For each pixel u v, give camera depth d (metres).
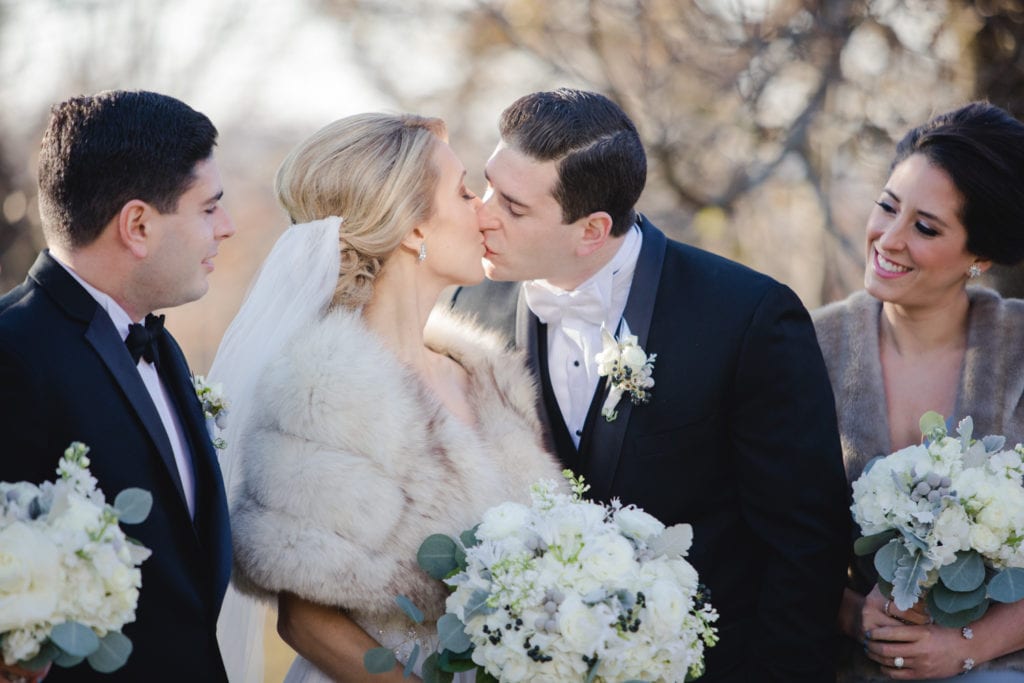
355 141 3.20
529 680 2.76
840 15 6.86
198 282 2.84
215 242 2.86
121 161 2.69
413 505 2.97
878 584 3.29
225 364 3.21
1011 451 3.30
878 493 3.21
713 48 7.25
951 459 3.21
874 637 3.41
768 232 7.61
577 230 3.43
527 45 7.68
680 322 3.55
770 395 3.49
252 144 10.60
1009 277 4.55
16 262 7.84
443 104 8.39
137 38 8.72
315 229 3.14
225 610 3.38
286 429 2.96
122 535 2.41
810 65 6.98
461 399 3.34
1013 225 3.40
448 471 3.04
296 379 2.98
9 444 2.53
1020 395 3.50
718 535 3.61
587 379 3.61
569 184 3.36
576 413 3.63
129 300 2.81
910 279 3.52
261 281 3.18
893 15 6.68
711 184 7.36
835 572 3.52
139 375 2.76
